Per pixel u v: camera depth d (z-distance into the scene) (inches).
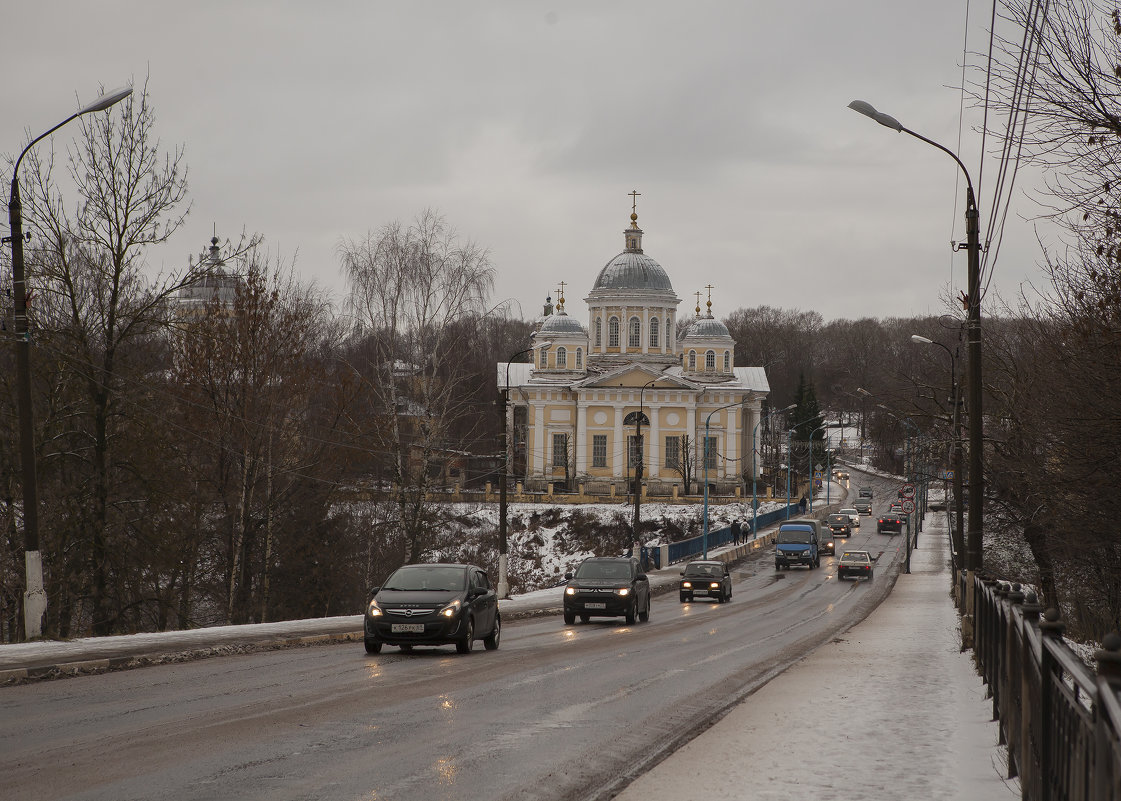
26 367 831.1
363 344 1884.8
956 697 502.9
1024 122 556.7
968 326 935.7
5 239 828.6
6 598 1321.4
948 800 295.3
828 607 1550.2
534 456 4370.1
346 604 1727.4
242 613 1540.4
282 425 1576.0
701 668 673.0
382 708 485.7
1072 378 804.0
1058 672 247.9
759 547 3267.7
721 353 4574.3
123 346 1357.0
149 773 341.4
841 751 367.2
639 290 4512.8
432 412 1833.2
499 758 368.5
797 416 5349.4
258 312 1551.4
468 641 789.2
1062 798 239.8
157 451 1358.3
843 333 7642.7
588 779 335.3
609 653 792.9
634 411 4291.3
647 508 3543.3
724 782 320.2
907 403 1829.5
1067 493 850.1
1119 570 906.7
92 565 1311.5
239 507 1546.5
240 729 426.3
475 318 1866.4
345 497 1672.0
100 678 611.2
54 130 826.8
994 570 1606.8
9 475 1295.5
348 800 305.1
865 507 4414.4
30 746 389.7
